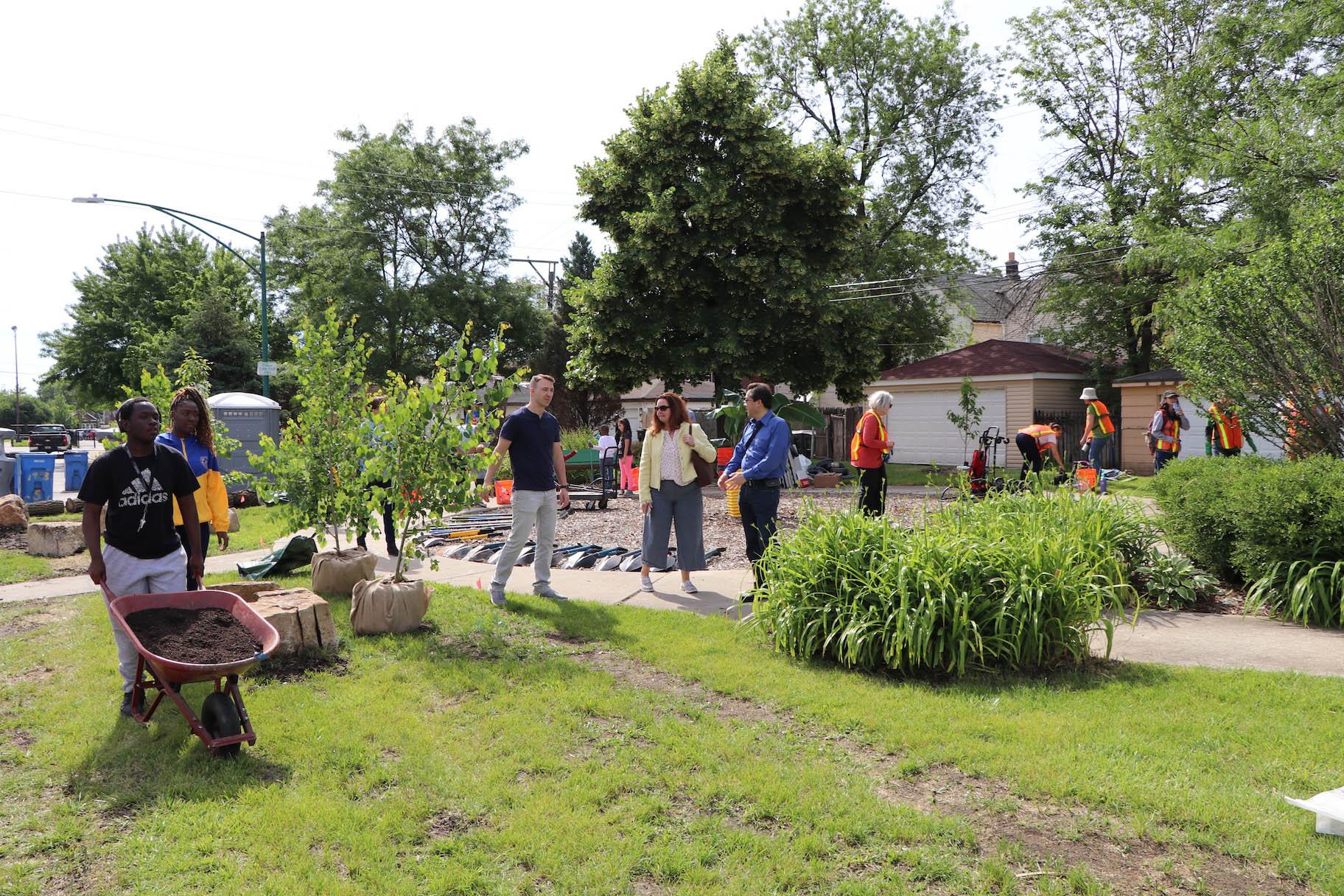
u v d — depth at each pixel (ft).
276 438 55.72
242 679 17.17
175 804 11.88
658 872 10.14
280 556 28.12
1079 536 21.20
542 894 9.77
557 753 13.60
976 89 112.37
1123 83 89.45
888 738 13.97
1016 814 11.48
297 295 154.10
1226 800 11.48
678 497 25.44
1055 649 17.71
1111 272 88.58
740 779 12.55
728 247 67.72
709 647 19.42
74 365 165.48
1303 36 48.85
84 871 10.27
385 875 10.02
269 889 9.75
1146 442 74.90
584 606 23.54
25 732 14.75
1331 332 25.71
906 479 72.84
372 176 146.20
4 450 49.96
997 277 117.29
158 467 15.31
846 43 109.81
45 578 29.45
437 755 13.55
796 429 85.15
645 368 70.44
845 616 18.16
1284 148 42.52
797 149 69.05
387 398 23.39
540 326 152.25
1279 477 21.79
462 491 22.48
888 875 10.03
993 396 87.25
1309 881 9.74
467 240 157.17
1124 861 10.27
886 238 115.75
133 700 14.53
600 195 71.77
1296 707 14.85
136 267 167.63
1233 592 23.61
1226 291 27.50
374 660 18.51
